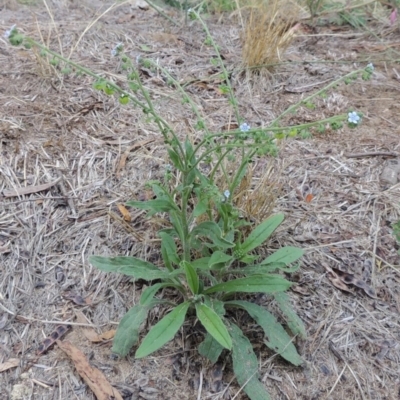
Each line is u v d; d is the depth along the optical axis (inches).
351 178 27.5
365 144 29.6
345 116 16.5
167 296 22.1
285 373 20.1
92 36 36.3
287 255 21.5
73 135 28.0
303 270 23.2
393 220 25.5
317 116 31.2
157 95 31.4
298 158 28.4
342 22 43.4
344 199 26.3
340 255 23.9
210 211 21.8
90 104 29.9
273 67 34.8
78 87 31.0
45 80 31.1
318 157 28.5
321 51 38.8
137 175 26.4
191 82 33.1
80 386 19.6
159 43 37.1
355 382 20.2
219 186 24.5
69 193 25.4
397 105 33.0
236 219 22.0
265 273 20.7
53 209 24.7
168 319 18.6
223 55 36.4
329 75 35.4
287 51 38.1
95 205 25.0
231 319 21.5
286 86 34.0
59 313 21.5
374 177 27.6
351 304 22.4
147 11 42.9
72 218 24.5
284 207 25.6
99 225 24.3
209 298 20.3
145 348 17.6
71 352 20.4
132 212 24.8
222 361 20.3
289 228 24.7
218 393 19.5
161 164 26.7
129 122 29.3
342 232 24.8
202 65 35.0
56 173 26.1
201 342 20.6
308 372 20.3
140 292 22.3
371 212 25.8
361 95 33.9
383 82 35.4
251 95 32.9
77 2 43.3
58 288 22.3
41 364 20.1
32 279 22.4
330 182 27.1
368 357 20.9
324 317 21.8
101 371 19.9
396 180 27.4
